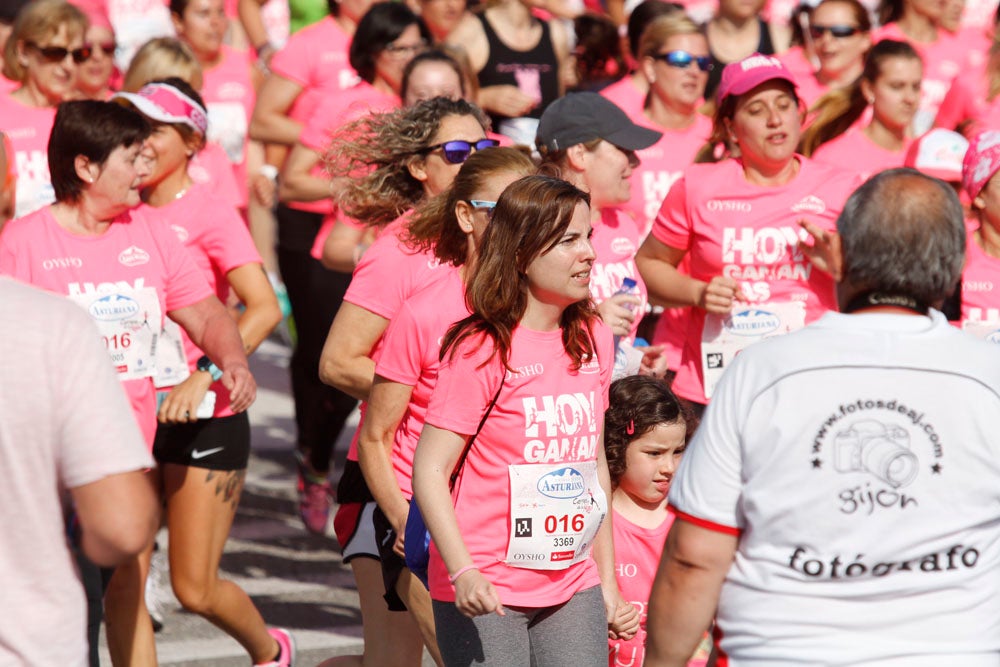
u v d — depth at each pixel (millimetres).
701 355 18766
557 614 12367
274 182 28906
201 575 16766
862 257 9727
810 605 9438
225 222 17641
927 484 9320
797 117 18203
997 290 17766
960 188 20719
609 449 14516
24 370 9055
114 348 15617
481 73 28047
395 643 14688
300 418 24484
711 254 18484
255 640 17266
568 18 35469
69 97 21953
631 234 17703
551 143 17266
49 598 9242
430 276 14219
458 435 11852
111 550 9312
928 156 20875
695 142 23469
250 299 17625
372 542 14672
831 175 18469
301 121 27922
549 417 11938
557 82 28562
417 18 25078
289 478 27531
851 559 9352
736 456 9664
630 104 24922
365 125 15773
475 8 28594
